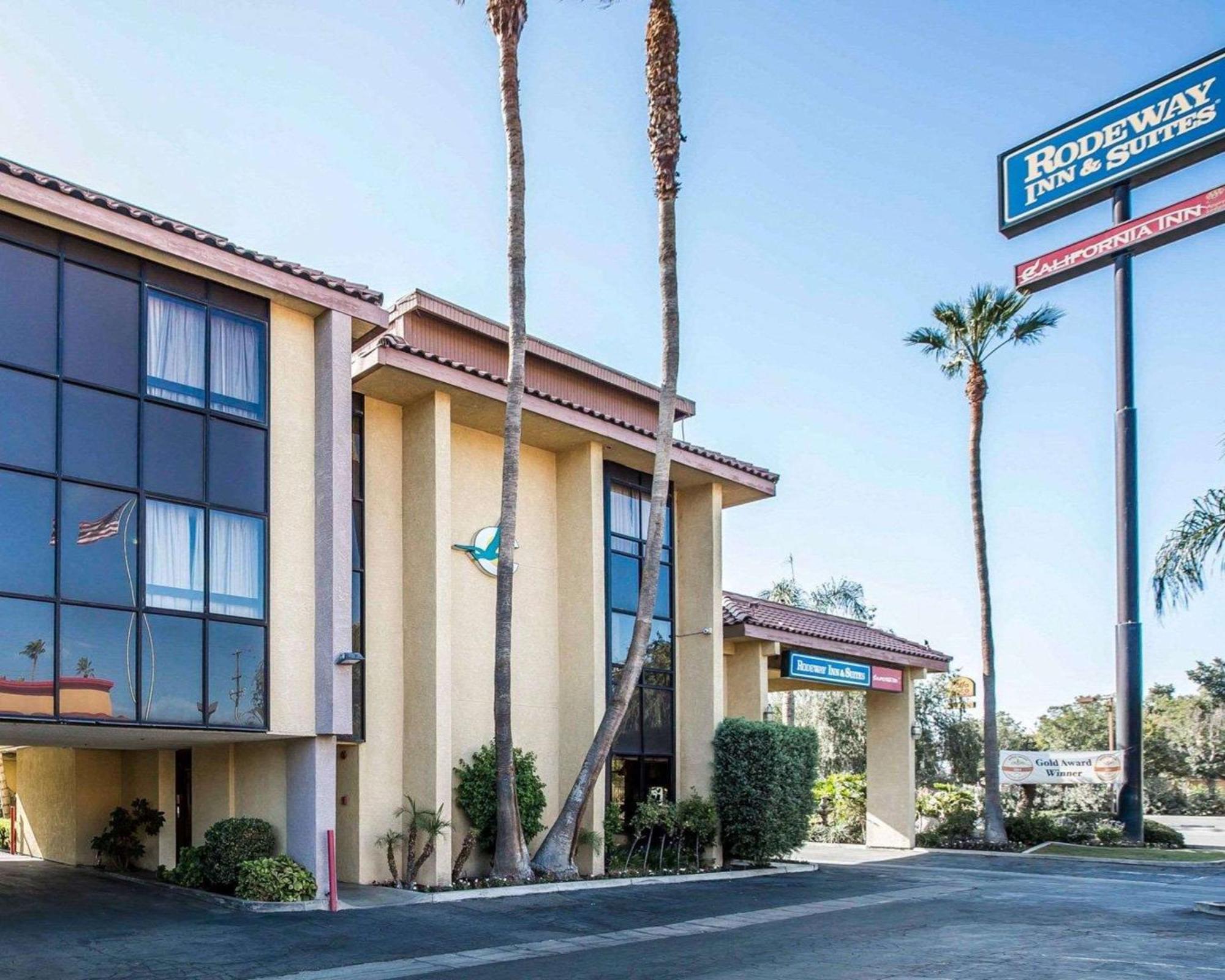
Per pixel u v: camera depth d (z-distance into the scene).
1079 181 33.12
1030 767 34.00
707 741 24.59
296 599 16.89
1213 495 19.48
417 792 19.19
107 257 15.39
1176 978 11.79
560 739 22.41
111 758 21.62
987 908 18.14
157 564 15.27
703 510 25.72
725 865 24.19
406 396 20.30
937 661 32.50
